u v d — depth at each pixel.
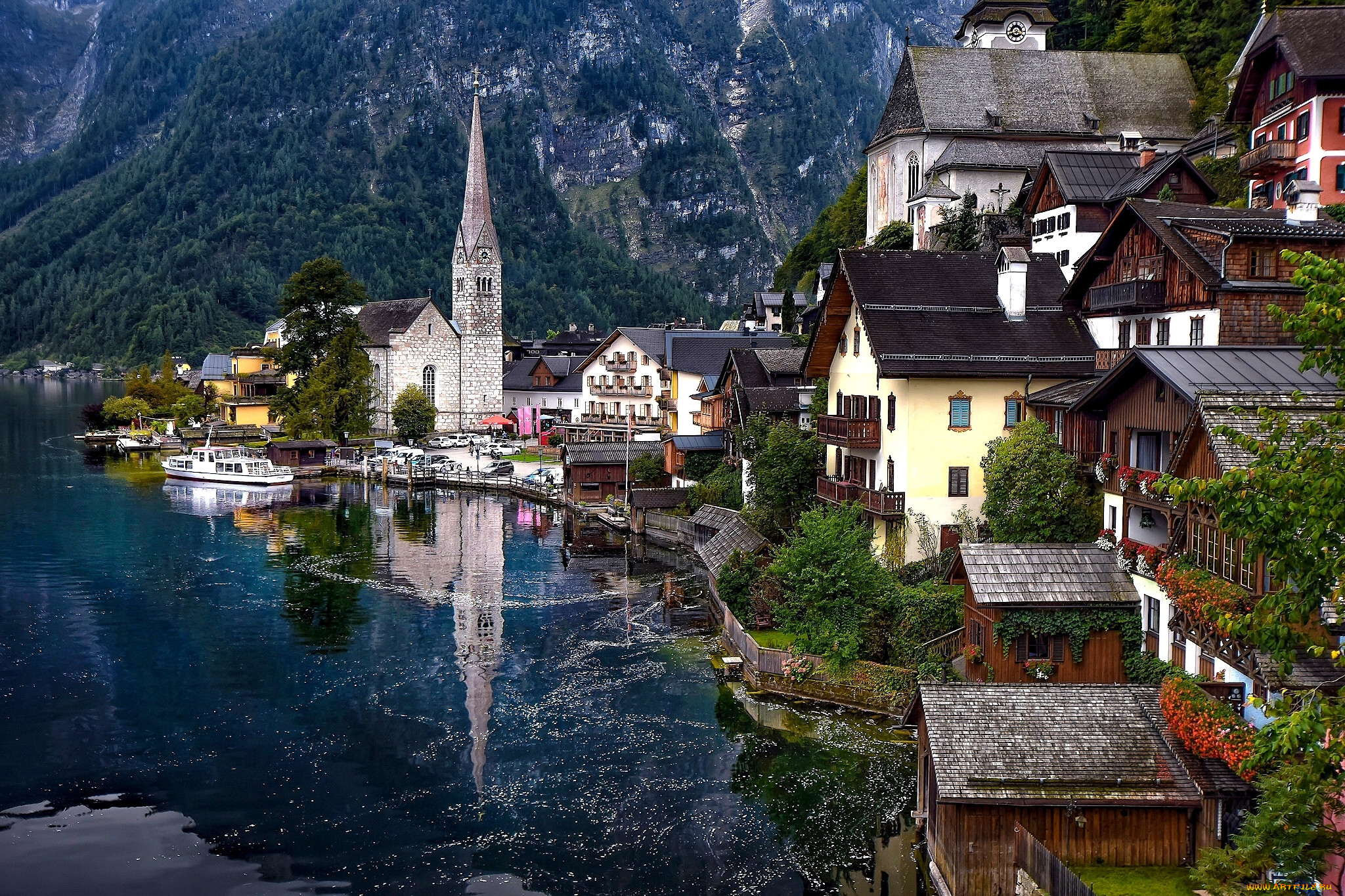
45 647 57.28
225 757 43.59
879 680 47.72
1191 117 110.69
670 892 33.88
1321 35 68.25
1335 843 22.17
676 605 67.00
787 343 118.56
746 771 42.06
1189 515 34.66
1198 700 30.67
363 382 155.62
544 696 50.53
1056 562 42.50
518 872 35.12
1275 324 46.12
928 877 34.12
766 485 69.50
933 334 56.28
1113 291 52.81
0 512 98.19
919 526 55.75
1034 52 113.25
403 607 66.44
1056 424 53.72
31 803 39.59
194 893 33.75
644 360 135.38
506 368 182.75
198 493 113.44
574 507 101.50
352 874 34.97
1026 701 33.12
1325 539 20.80
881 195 117.50
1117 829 30.58
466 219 167.38
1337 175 66.88
